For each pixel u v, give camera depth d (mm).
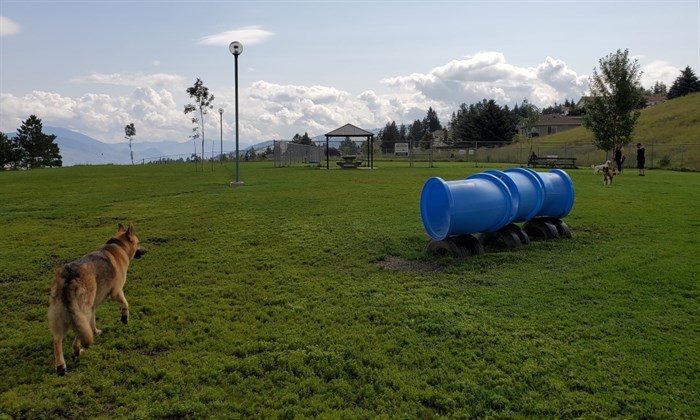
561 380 4031
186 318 5582
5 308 6035
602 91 34469
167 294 6457
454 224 7859
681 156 39562
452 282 6852
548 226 9891
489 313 5594
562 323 5254
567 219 12070
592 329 5078
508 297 6137
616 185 21375
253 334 5070
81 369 4371
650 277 6914
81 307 4250
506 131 79438
